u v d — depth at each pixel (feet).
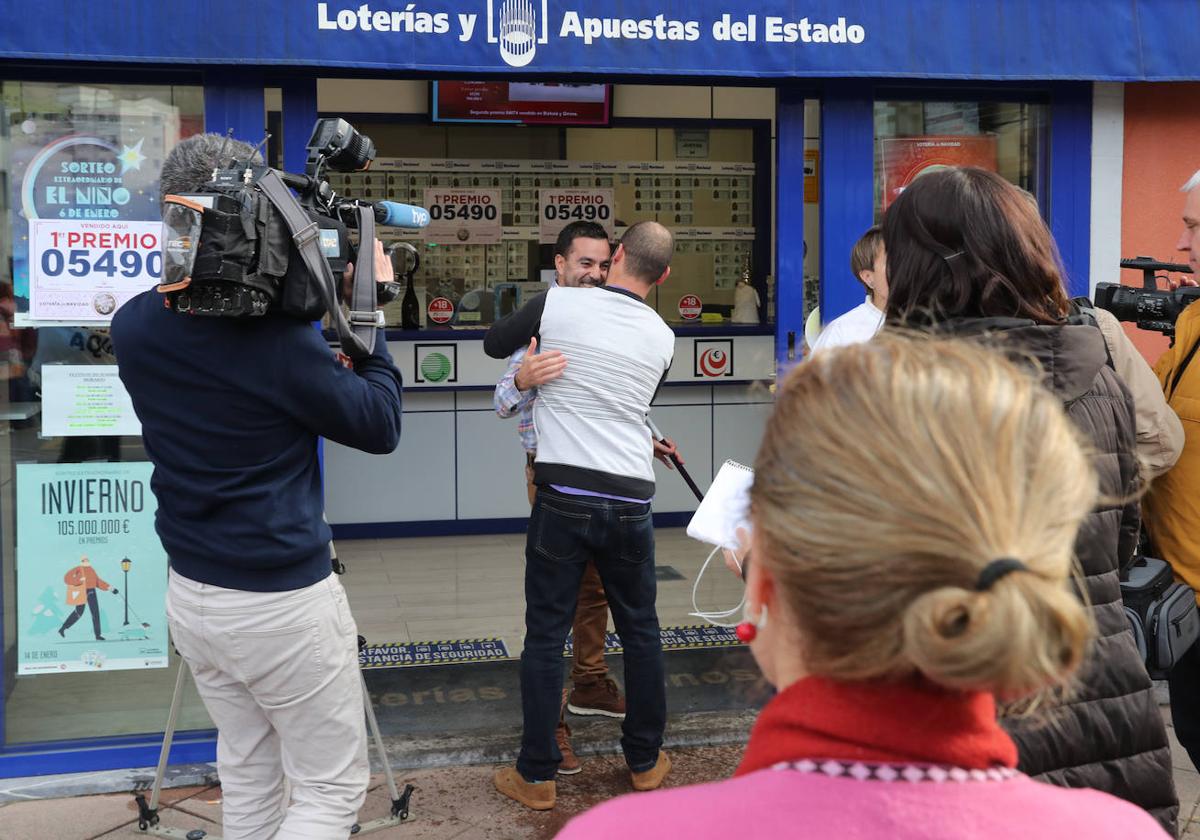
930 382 2.61
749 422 26.73
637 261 12.19
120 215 12.44
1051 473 2.53
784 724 2.68
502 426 25.75
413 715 14.57
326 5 12.46
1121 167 15.60
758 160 31.37
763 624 3.01
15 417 12.34
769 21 13.48
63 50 11.89
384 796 12.57
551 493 11.94
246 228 7.49
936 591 2.40
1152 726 6.07
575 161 31.01
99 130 12.41
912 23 13.83
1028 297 5.94
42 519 12.44
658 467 26.55
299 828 8.28
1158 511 9.86
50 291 12.32
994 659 2.35
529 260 31.09
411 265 28.73
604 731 14.15
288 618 8.16
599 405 11.86
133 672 12.77
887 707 2.60
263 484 8.07
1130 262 12.23
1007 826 2.54
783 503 2.61
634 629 12.53
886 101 15.01
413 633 18.35
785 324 14.90
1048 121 15.46
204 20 12.18
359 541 25.20
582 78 13.99
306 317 8.04
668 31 13.25
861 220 14.80
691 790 2.72
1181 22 14.49
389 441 8.52
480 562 23.30
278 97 17.87
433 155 30.81
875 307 11.19
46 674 12.61
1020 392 2.65
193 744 12.79
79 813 11.99
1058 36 14.19
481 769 13.17
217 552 8.05
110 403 12.45
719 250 31.42
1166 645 8.16
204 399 8.00
